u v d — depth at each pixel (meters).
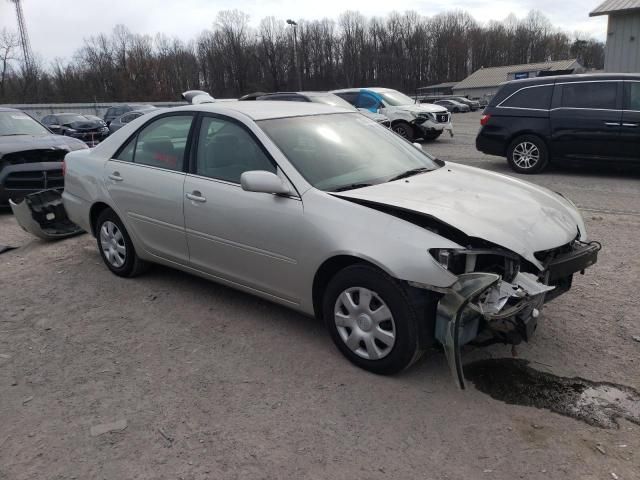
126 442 2.78
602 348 3.56
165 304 4.46
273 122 3.96
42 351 3.76
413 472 2.52
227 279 4.10
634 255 5.32
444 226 3.07
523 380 3.23
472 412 2.94
